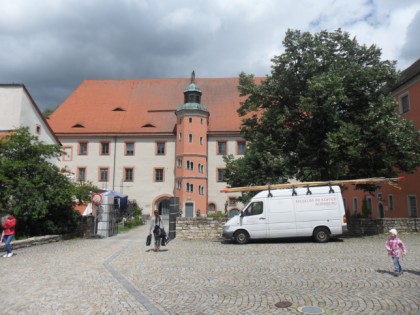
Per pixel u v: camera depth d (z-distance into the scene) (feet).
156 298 25.41
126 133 174.50
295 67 76.79
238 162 83.20
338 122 67.87
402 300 22.98
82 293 27.07
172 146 173.37
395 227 68.03
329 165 69.77
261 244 57.82
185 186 164.55
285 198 59.98
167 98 191.52
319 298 24.16
